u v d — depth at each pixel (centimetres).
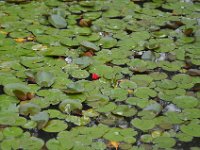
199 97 345
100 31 425
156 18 451
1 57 381
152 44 407
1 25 427
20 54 387
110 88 351
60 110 328
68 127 313
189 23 445
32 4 466
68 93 344
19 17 441
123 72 371
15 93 341
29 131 309
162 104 338
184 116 326
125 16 452
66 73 366
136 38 416
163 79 363
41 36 413
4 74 361
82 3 471
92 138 304
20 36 411
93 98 339
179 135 309
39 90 346
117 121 320
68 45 401
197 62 387
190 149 298
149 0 488
